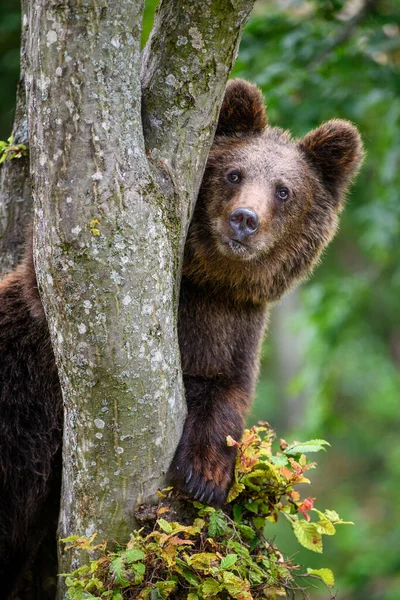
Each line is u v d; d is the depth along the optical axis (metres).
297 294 26.89
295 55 16.95
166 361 7.56
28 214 10.68
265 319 10.80
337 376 21.77
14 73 20.73
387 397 33.47
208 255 9.88
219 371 9.77
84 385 7.36
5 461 9.69
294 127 16.77
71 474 7.86
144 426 7.55
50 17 6.73
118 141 6.99
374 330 33.69
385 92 17.22
